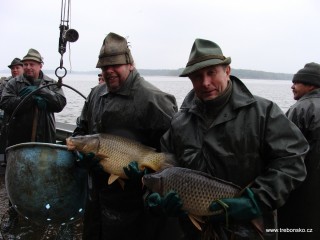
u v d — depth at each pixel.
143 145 1.95
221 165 1.51
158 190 1.57
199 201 1.49
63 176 2.20
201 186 1.49
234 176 1.49
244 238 1.48
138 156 1.92
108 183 1.95
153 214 1.63
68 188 2.22
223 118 1.51
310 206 2.09
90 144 1.99
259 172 1.50
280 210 2.20
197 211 1.50
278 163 1.44
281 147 1.45
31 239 2.87
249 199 1.41
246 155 1.48
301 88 2.31
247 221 1.47
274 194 1.41
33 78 3.56
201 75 1.52
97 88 2.31
